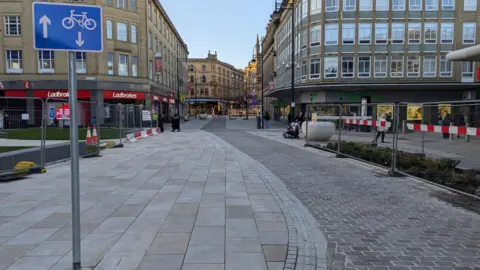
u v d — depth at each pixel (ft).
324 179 28.48
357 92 115.03
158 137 73.46
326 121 55.98
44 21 10.93
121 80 119.55
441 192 24.13
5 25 110.93
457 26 111.55
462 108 26.20
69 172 30.58
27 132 36.32
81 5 11.27
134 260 12.91
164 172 30.73
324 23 112.27
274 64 196.24
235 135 80.59
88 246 14.16
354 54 111.55
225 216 18.21
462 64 111.24
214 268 12.34
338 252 14.11
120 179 27.66
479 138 26.58
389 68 111.75
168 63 176.65
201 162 36.50
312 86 111.86
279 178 28.73
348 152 41.47
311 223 17.56
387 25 111.34
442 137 30.81
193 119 228.63
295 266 12.66
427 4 111.45
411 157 32.63
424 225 17.38
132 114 73.41
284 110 167.43
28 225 16.69
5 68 111.75
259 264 12.73
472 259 13.46
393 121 30.71
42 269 12.13
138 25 124.77
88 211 18.94
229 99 392.06
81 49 11.25
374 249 14.44
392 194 23.58
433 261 13.29
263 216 18.31
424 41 111.65
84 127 64.85
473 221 18.01
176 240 14.87
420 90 115.34
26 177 28.32
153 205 20.16
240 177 28.53
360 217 18.65
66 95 112.57
